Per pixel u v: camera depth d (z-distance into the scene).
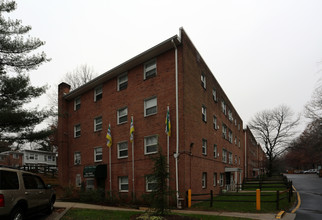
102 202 15.87
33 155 55.22
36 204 9.02
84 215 9.99
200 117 18.45
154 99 17.42
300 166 112.31
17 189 7.86
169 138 15.85
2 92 15.24
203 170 18.14
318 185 32.22
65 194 18.91
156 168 9.95
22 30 15.77
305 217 10.85
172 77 16.47
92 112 22.50
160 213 9.55
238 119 35.91
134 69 19.17
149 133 17.08
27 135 16.19
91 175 20.17
